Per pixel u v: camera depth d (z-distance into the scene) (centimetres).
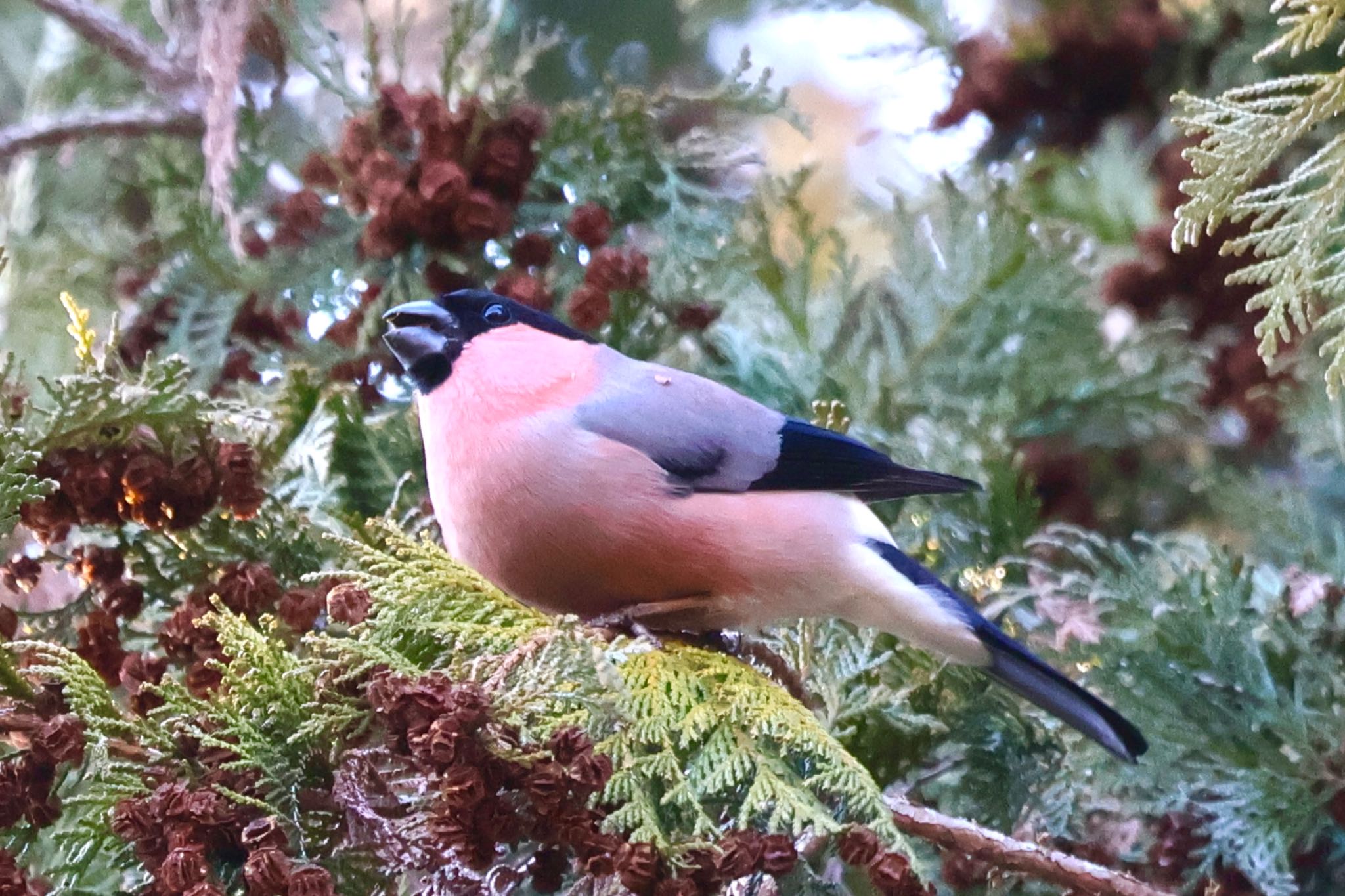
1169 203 897
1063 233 965
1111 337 980
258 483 625
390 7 1055
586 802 441
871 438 783
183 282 768
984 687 677
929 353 878
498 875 477
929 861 672
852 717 640
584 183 775
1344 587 687
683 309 777
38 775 465
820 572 613
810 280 858
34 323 880
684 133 925
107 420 570
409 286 722
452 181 711
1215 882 621
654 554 605
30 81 1009
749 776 510
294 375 706
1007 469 777
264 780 460
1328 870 673
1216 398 910
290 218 749
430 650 512
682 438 611
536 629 489
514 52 1031
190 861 422
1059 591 716
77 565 597
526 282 715
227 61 760
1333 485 877
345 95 769
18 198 933
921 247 899
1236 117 513
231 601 572
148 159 865
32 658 546
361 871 488
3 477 507
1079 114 991
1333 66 875
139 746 488
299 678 476
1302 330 520
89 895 504
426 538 539
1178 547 771
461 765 426
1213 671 676
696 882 439
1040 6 995
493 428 619
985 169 964
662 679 510
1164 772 667
